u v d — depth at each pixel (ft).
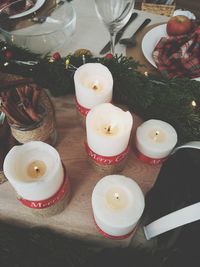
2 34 1.72
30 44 1.70
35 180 1.03
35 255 1.03
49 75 1.44
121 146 1.11
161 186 1.14
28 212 1.17
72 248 1.06
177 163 1.13
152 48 1.65
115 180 1.09
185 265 0.90
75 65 1.48
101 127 1.13
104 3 1.49
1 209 1.18
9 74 1.38
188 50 1.52
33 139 1.15
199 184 1.04
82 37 1.81
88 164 1.30
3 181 1.24
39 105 1.17
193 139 1.29
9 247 1.05
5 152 1.19
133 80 1.34
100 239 1.15
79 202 1.19
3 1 1.90
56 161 1.01
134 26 1.83
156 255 1.00
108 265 0.99
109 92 1.22
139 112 1.42
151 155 1.22
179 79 1.38
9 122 1.12
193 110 1.29
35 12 1.81
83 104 1.26
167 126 1.25
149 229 1.05
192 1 2.93
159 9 2.16
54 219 1.16
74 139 1.37
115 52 1.70
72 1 2.01
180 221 0.90
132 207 1.02
